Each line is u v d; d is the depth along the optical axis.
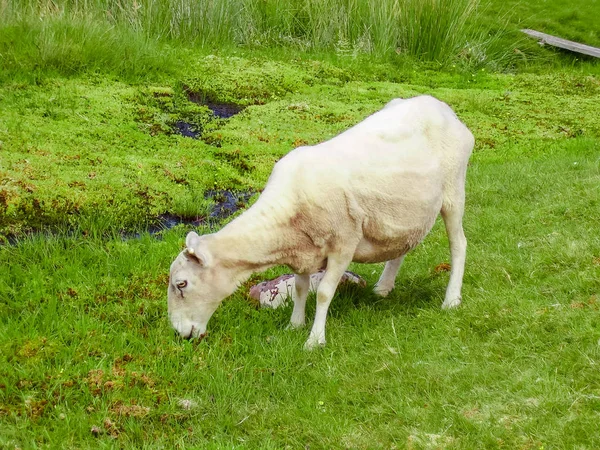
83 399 4.68
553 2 19.41
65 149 8.66
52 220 7.23
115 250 6.77
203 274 5.14
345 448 4.25
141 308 5.83
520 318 5.39
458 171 5.83
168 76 11.90
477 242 7.18
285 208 5.16
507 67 15.32
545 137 10.98
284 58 13.74
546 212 7.55
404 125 5.59
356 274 6.42
